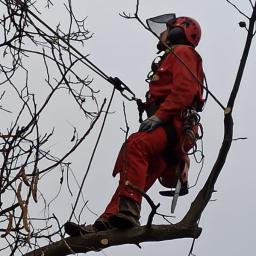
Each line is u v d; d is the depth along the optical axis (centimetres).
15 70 948
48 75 906
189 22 1064
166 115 994
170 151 1002
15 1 930
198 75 1030
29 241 841
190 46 1041
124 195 952
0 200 855
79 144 871
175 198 969
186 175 1010
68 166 887
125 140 904
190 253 908
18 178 855
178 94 998
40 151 876
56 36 914
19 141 865
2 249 868
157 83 1029
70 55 901
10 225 850
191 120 995
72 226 902
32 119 867
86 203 905
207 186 917
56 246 900
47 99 873
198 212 914
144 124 991
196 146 996
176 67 1013
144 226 912
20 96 885
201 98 1027
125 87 938
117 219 909
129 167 967
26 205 843
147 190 1016
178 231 909
